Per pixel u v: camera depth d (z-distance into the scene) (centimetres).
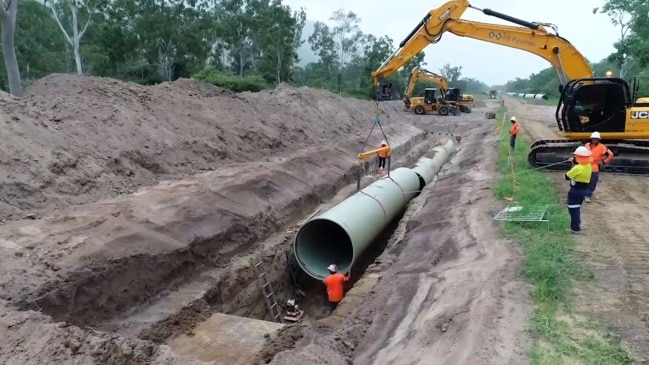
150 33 4059
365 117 3256
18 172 1010
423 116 4369
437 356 645
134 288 897
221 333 877
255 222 1309
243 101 2136
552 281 815
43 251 827
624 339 652
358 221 1310
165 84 1891
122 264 888
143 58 4372
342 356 682
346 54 8512
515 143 2175
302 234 1295
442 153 2512
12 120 1112
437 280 888
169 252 992
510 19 1759
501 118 3762
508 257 940
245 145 1795
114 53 3784
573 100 1581
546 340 656
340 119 2841
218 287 1040
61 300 762
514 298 777
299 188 1638
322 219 1262
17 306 700
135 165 1315
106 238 922
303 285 1345
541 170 1680
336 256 1412
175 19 4250
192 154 1529
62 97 1395
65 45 4578
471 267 920
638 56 4519
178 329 878
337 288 1168
